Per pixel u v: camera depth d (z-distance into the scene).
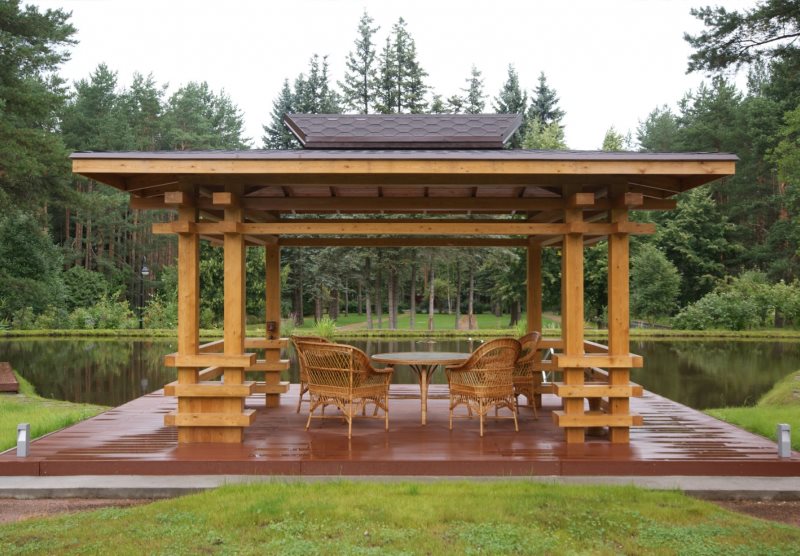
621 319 4.98
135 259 34.75
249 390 4.92
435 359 5.80
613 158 4.45
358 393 5.24
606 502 3.81
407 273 27.25
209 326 25.00
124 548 3.10
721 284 29.17
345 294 38.53
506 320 33.75
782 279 27.78
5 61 14.27
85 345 20.14
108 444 5.05
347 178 5.03
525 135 30.09
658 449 4.87
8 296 18.12
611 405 5.03
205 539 3.21
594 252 25.70
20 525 3.52
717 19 12.62
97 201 16.92
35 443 5.10
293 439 5.19
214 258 25.44
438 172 4.48
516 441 5.12
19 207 15.20
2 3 13.81
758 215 32.75
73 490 4.23
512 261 25.11
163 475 4.48
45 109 14.41
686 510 3.71
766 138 28.75
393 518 3.46
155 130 36.81
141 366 14.55
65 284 28.97
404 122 5.77
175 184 5.21
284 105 31.52
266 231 5.06
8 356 16.69
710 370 13.58
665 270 27.48
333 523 3.42
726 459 4.56
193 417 4.96
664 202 5.89
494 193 6.46
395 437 5.27
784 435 4.63
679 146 34.59
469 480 4.33
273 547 3.10
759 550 3.12
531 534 3.27
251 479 4.36
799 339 22.20
